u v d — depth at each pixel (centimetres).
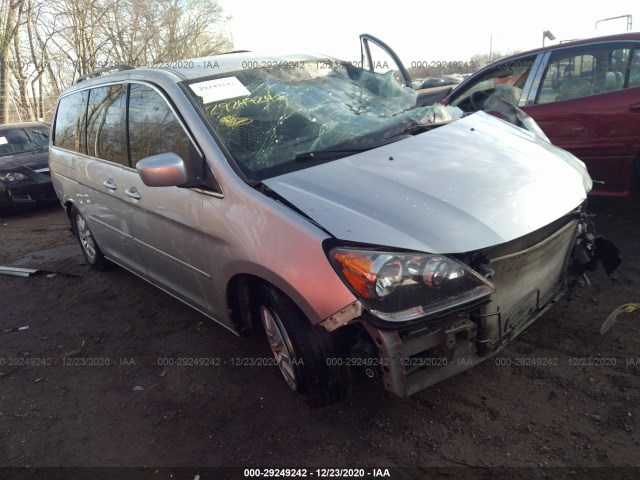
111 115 412
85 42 1908
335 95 371
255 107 335
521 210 260
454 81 1276
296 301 249
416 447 260
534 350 319
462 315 243
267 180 281
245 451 272
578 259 325
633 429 254
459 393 292
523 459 245
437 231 240
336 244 240
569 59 518
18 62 1853
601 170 494
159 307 450
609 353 309
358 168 282
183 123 322
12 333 438
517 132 352
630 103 465
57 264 594
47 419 320
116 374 359
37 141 984
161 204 340
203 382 336
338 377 263
